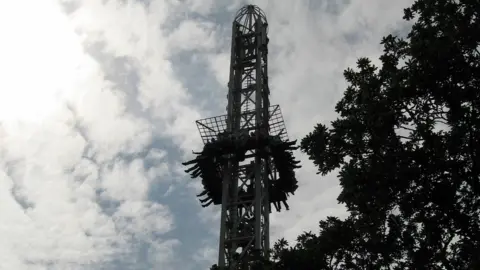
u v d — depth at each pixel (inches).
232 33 1963.6
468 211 773.9
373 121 834.2
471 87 793.6
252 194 1700.3
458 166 781.9
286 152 1697.8
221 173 1734.7
